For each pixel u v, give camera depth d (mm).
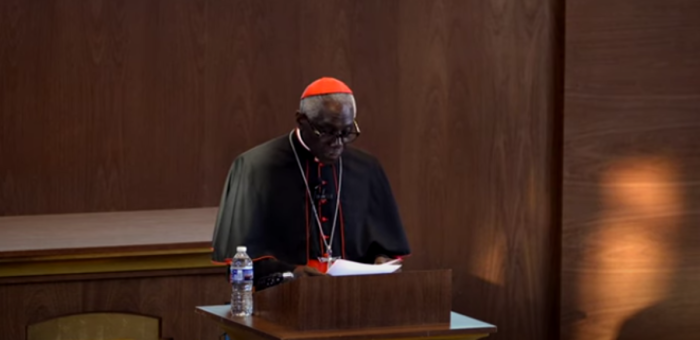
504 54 15352
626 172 15281
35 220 13984
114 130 14820
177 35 14883
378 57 15203
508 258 15555
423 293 8195
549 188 15578
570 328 15484
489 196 15484
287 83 15117
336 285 7953
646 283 15398
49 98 14633
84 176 14766
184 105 14945
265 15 15031
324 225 9766
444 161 15367
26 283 11414
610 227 15344
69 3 14617
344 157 10031
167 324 11797
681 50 15125
